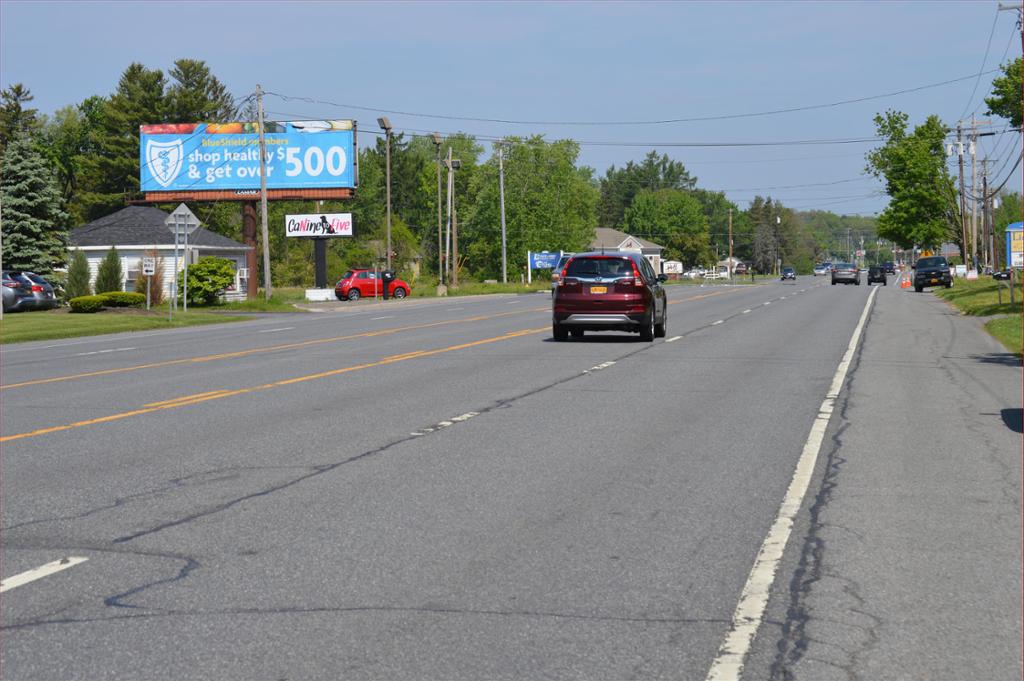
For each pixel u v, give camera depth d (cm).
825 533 732
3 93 10250
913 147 9231
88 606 577
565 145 10981
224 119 11200
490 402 1414
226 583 618
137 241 6147
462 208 14238
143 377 1791
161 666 490
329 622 550
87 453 1048
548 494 858
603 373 1770
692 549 691
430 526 753
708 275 17088
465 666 489
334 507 812
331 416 1294
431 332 2891
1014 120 6200
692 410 1337
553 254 10119
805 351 2202
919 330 2866
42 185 5444
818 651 507
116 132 10719
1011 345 2341
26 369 1998
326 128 6394
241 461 1002
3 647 516
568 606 575
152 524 761
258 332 3125
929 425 1218
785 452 1045
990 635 529
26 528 751
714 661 494
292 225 6575
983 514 789
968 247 8944
